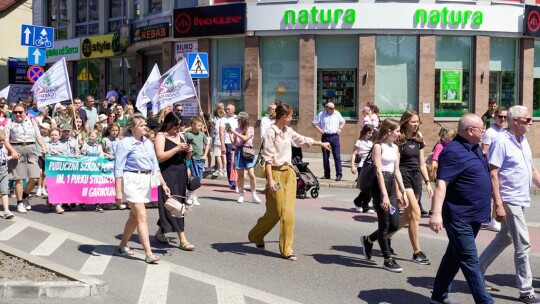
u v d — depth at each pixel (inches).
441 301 284.8
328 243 417.1
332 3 923.4
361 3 918.4
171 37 1048.8
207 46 1004.6
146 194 355.6
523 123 297.7
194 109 1015.6
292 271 345.1
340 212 541.0
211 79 1007.0
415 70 933.8
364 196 537.0
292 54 953.5
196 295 297.6
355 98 935.0
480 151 272.4
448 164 266.8
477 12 935.0
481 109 948.6
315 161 915.4
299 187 615.5
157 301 286.8
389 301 294.8
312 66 934.4
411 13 919.0
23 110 521.0
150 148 358.0
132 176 351.6
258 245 389.1
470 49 951.0
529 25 957.2
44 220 491.5
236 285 315.9
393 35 927.7
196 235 437.4
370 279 331.6
